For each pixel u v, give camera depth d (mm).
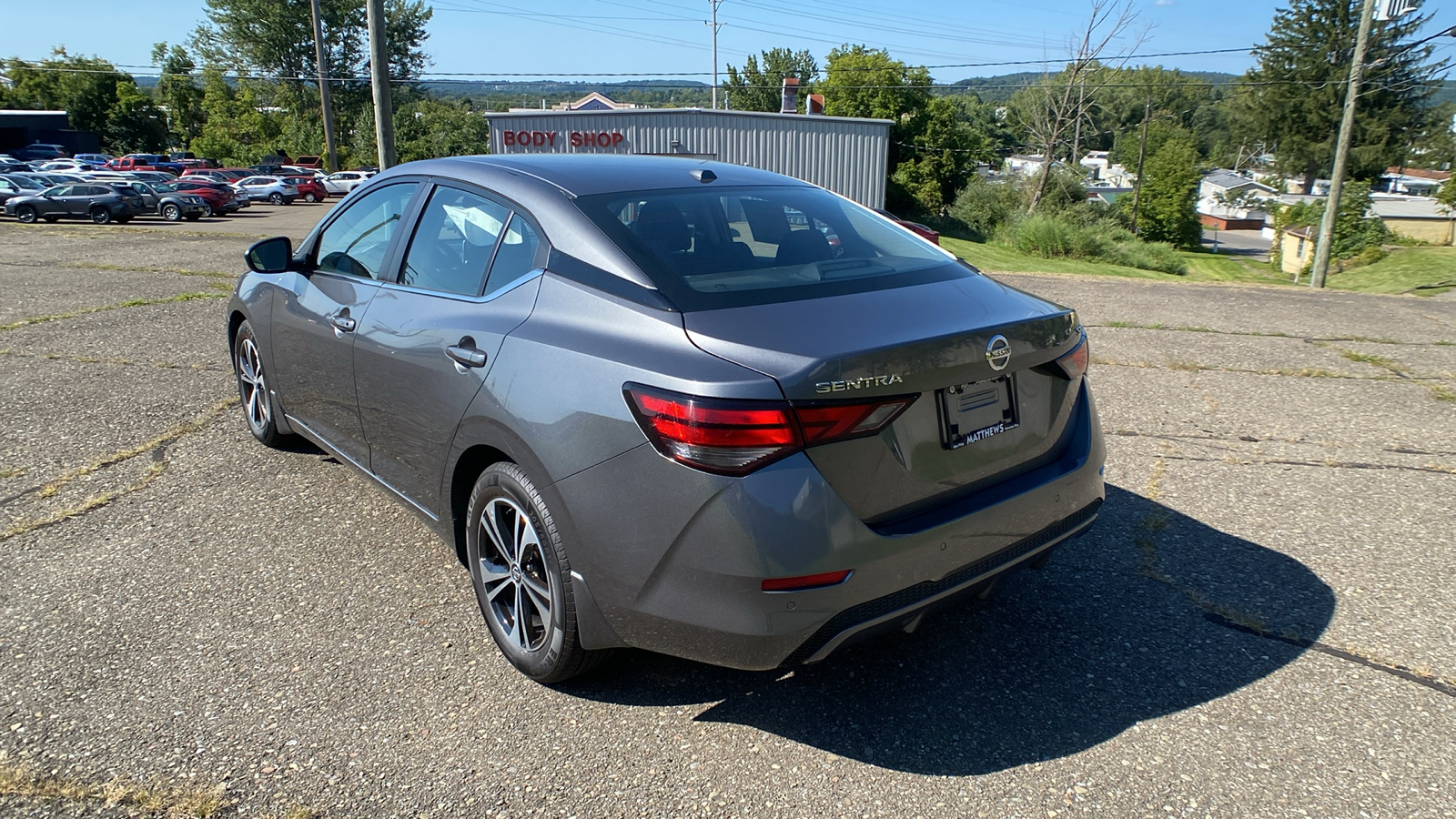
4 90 86812
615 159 3357
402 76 75750
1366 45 21469
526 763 2332
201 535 3625
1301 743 2453
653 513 2197
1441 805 2211
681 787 2258
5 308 8188
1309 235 44469
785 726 2512
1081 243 37562
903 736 2475
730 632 2176
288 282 3916
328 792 2207
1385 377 6414
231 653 2797
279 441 4543
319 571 3350
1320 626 3062
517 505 2559
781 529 2102
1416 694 2676
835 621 2211
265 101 77938
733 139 34062
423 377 2896
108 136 87188
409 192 3379
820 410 2107
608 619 2355
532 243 2762
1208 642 2971
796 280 2582
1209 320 8703
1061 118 46156
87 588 3184
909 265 2896
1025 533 2600
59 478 4176
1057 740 2467
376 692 2623
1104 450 2893
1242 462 4664
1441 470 4543
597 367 2320
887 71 52781
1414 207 66812
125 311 8078
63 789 2186
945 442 2387
